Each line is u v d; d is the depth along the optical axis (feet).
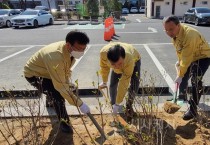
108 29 39.65
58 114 11.34
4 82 19.38
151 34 46.37
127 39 40.55
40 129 11.78
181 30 11.25
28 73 11.04
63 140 11.12
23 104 14.30
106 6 96.43
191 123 12.03
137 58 11.70
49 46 10.25
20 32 53.52
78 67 23.02
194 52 11.51
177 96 14.40
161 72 21.02
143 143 8.81
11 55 29.43
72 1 152.97
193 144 10.66
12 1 145.48
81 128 11.94
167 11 109.91
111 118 12.61
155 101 14.89
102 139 10.29
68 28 60.18
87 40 9.25
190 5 106.42
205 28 55.88
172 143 10.68
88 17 93.09
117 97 10.77
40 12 68.18
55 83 9.75
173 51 30.04
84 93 16.16
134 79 11.91
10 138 11.12
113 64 9.60
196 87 11.66
